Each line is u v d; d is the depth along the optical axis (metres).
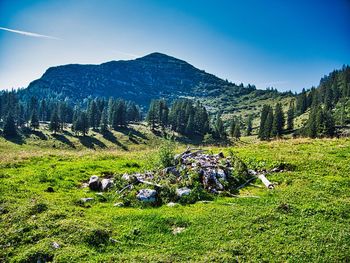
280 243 14.48
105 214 18.28
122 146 150.75
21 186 22.17
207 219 17.08
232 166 25.58
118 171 27.09
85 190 22.75
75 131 160.88
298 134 137.25
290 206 18.03
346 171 24.50
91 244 14.96
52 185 23.25
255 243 14.46
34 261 13.81
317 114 109.75
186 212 18.27
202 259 13.38
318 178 23.08
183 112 177.38
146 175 24.02
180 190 21.08
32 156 32.91
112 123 175.50
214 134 168.75
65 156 34.50
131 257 13.76
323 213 17.25
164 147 26.11
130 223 17.09
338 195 20.28
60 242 14.87
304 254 13.52
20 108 188.12
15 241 15.34
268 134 133.50
